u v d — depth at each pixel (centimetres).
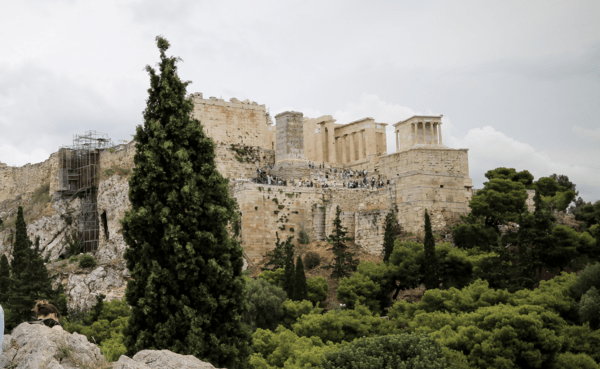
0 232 12900
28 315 6844
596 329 4809
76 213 12175
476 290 5809
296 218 9688
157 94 3750
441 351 4034
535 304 5197
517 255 6975
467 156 10025
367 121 12288
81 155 12369
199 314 3331
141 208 3388
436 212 9425
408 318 5725
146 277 3400
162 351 1733
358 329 5434
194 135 3678
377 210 9325
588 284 5319
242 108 11375
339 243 8212
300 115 10744
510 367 4275
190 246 3356
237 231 9162
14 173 14500
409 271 6919
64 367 1459
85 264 9950
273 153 11262
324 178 10800
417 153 9775
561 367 4325
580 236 7106
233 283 3481
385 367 3616
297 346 4656
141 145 3634
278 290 6444
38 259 7512
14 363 1421
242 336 3509
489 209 8538
